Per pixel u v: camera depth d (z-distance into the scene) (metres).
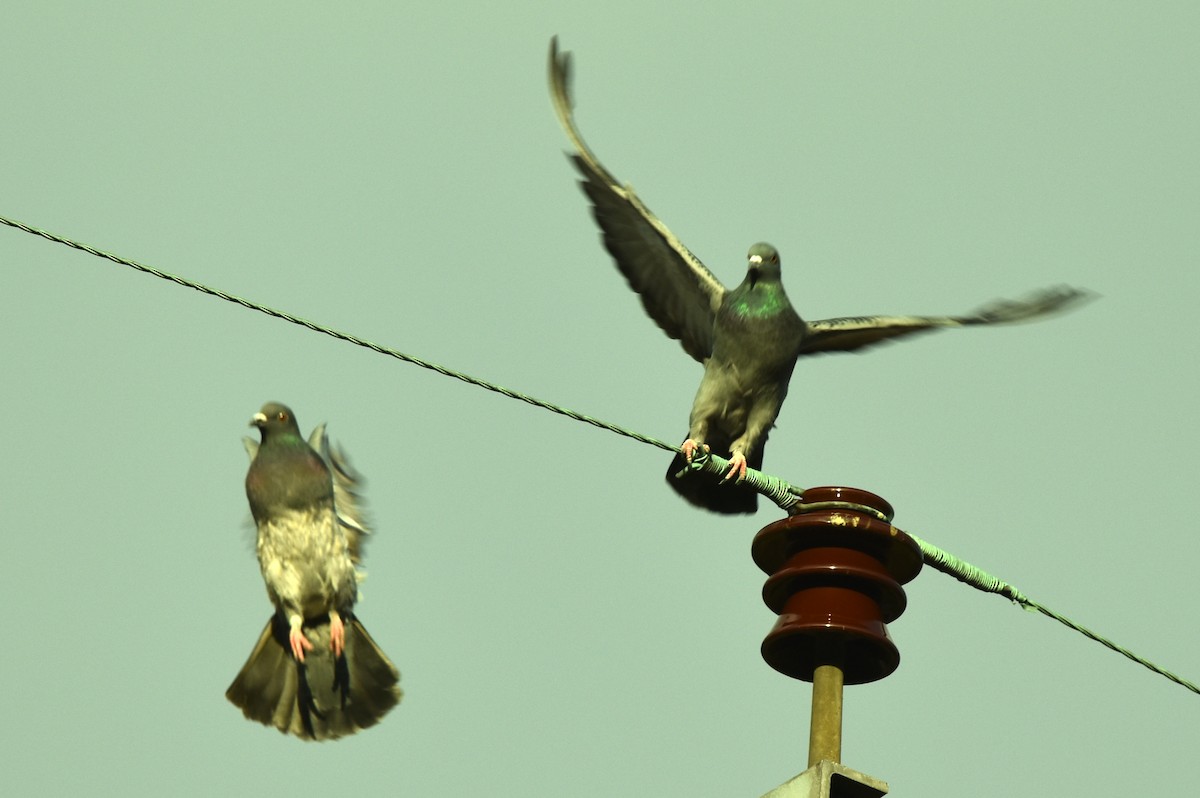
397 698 13.09
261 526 13.13
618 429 11.45
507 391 11.09
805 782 8.38
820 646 9.95
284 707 13.07
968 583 11.38
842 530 10.22
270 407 13.34
